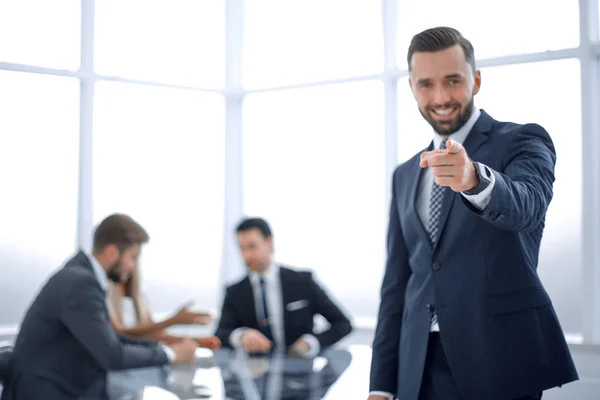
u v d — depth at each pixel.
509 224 1.34
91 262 2.76
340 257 5.05
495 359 1.52
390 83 4.82
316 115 5.12
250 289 3.75
